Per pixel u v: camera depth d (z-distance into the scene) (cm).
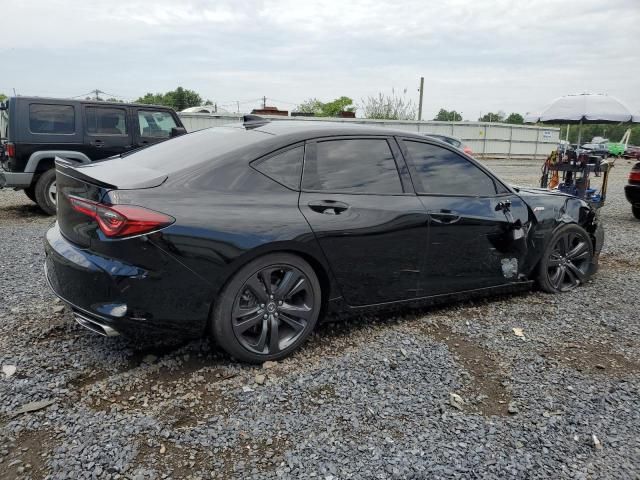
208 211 282
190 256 274
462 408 271
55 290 295
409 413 264
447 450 235
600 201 976
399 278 358
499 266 414
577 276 477
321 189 325
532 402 280
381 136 362
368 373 302
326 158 334
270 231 295
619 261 609
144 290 268
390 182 356
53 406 255
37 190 796
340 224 322
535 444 243
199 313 284
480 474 221
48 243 301
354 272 335
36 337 329
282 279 311
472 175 405
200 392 274
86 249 276
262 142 317
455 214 378
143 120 889
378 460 226
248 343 303
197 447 229
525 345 353
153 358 308
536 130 3338
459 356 332
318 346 337
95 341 327
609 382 305
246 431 242
